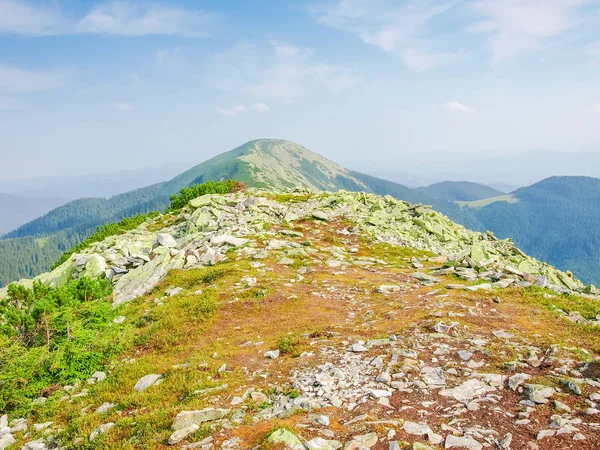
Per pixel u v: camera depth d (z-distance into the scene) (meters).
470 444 8.98
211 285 26.25
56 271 36.19
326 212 52.41
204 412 11.05
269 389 12.66
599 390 11.15
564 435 9.24
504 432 9.52
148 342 19.48
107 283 30.09
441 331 16.02
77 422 12.61
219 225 42.97
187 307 22.58
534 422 9.87
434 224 51.56
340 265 31.45
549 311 18.11
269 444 9.01
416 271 30.86
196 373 14.76
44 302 18.48
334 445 9.00
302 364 14.37
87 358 17.30
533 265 41.84
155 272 30.39
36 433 12.91
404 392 11.64
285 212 50.38
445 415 10.34
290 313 21.25
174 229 49.81
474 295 20.83
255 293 24.00
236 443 9.46
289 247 35.47
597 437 9.13
